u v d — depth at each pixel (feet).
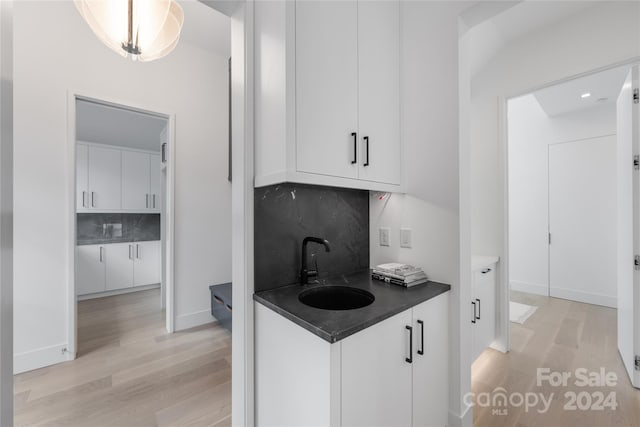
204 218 9.61
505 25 7.02
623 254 6.79
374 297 4.21
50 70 7.00
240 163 4.35
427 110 5.08
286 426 3.69
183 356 7.42
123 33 4.71
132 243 14.16
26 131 6.74
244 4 4.23
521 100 13.42
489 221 7.97
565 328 9.14
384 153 5.03
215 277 9.82
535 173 13.01
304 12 3.86
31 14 6.77
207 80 9.66
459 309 4.72
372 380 3.43
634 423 5.09
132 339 8.42
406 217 5.47
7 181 2.10
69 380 6.35
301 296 4.38
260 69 4.17
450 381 4.81
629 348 6.37
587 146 11.74
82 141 13.37
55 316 7.05
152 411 5.37
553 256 12.51
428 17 5.05
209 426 5.00
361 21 4.64
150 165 15.28
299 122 3.78
